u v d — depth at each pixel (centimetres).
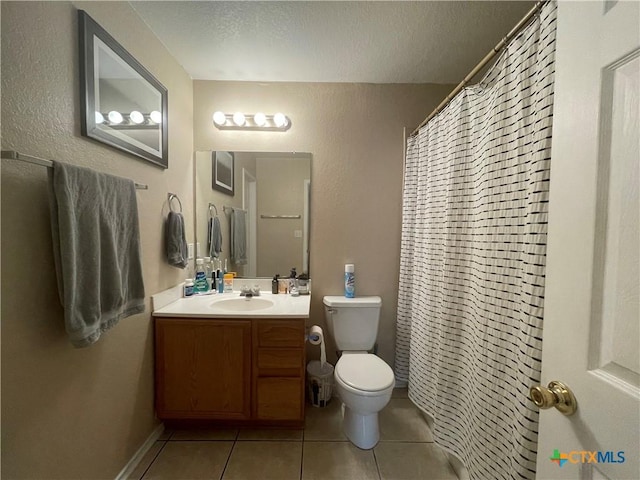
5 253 80
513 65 98
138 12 135
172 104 171
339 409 186
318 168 204
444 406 140
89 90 106
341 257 208
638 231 45
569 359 56
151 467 139
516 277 97
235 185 204
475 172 125
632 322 46
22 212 84
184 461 143
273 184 205
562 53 60
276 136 203
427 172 169
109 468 122
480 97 122
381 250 208
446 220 140
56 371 96
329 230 207
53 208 88
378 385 145
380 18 138
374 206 206
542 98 83
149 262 151
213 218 205
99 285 100
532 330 85
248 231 207
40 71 88
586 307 53
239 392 157
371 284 209
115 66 120
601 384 49
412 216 195
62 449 99
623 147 47
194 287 195
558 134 60
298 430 166
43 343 91
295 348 156
